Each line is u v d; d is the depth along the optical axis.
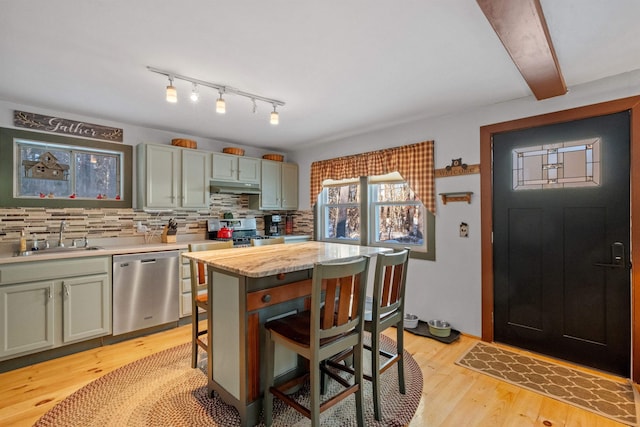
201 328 3.39
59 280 2.64
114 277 2.93
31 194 3.06
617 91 2.32
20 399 2.07
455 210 3.16
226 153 4.18
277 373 1.99
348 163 4.16
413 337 3.08
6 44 1.90
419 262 3.45
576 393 2.14
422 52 2.02
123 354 2.73
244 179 4.29
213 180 3.97
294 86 2.55
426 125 3.39
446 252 3.23
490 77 2.38
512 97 2.77
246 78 2.39
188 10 1.59
